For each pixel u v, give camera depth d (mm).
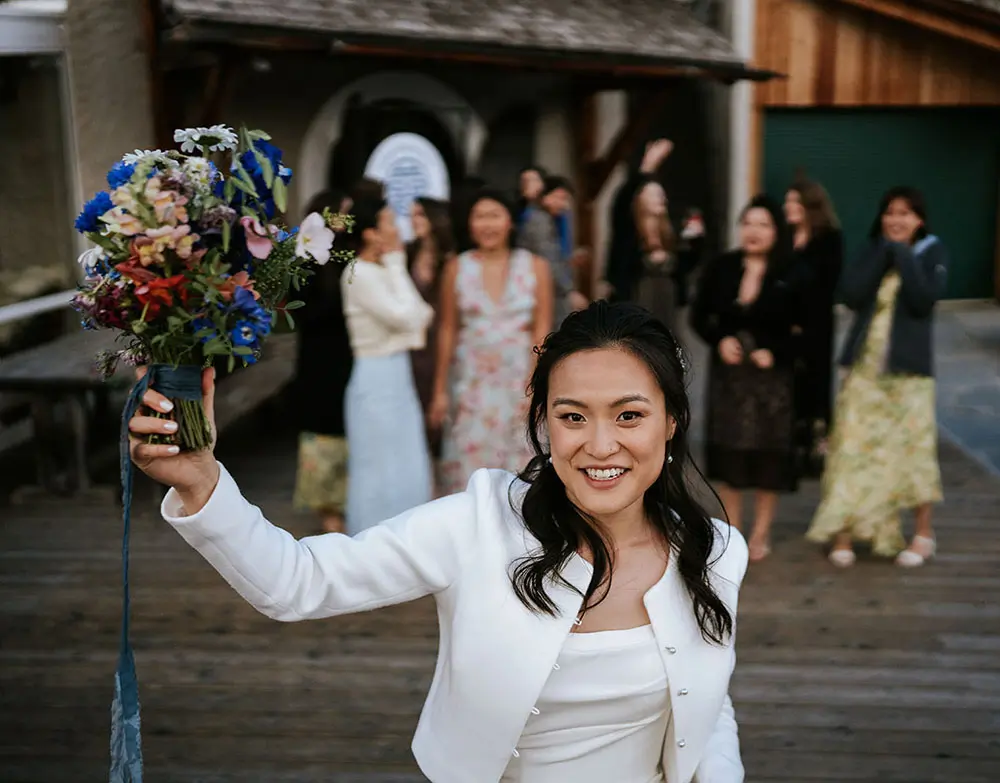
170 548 5527
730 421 5098
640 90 9195
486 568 1647
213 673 4246
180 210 1470
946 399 8742
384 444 4977
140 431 1474
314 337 5090
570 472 1610
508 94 9477
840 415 5109
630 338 1600
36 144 7824
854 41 11711
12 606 4852
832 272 5000
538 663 1627
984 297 12672
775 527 5777
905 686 4152
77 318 8297
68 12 7887
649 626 1685
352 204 4895
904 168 12234
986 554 5410
